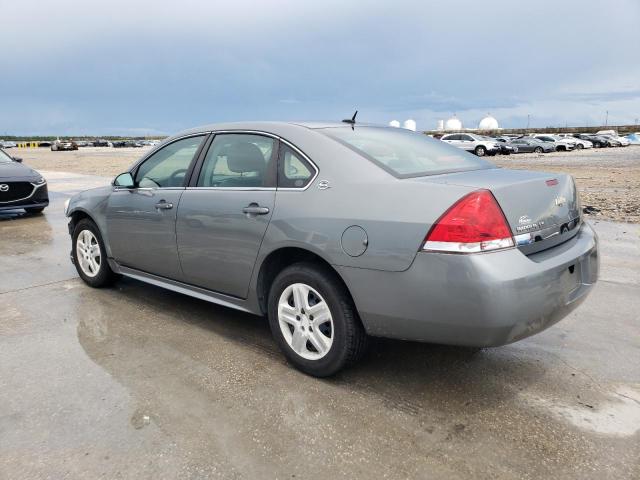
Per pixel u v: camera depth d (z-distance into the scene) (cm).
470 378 323
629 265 586
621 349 364
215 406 290
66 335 392
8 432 265
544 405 291
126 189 451
